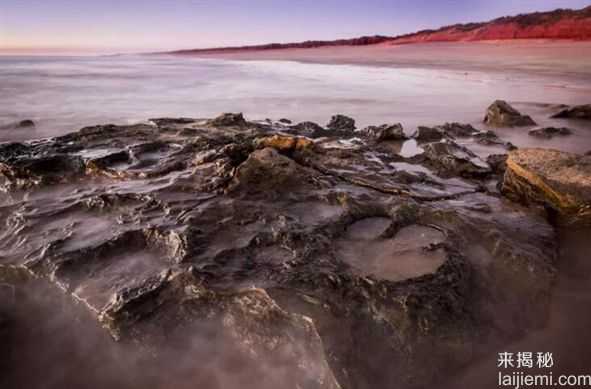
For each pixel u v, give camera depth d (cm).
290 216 457
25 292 382
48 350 337
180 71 6325
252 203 484
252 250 397
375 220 475
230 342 331
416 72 5131
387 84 3547
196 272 354
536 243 456
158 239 410
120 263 386
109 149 738
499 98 2375
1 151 701
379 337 322
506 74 4097
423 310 334
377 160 724
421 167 766
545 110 1875
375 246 419
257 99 2569
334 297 334
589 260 470
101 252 394
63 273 370
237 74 5522
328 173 628
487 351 346
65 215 477
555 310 395
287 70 6544
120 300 333
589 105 1595
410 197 554
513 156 632
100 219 464
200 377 313
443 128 1267
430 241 423
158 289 347
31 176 593
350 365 294
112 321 325
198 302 343
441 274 367
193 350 330
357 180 598
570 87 2825
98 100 2467
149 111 2045
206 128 977
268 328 323
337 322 314
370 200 511
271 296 326
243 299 334
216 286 343
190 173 566
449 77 4109
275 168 556
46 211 482
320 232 428
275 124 1259
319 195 513
